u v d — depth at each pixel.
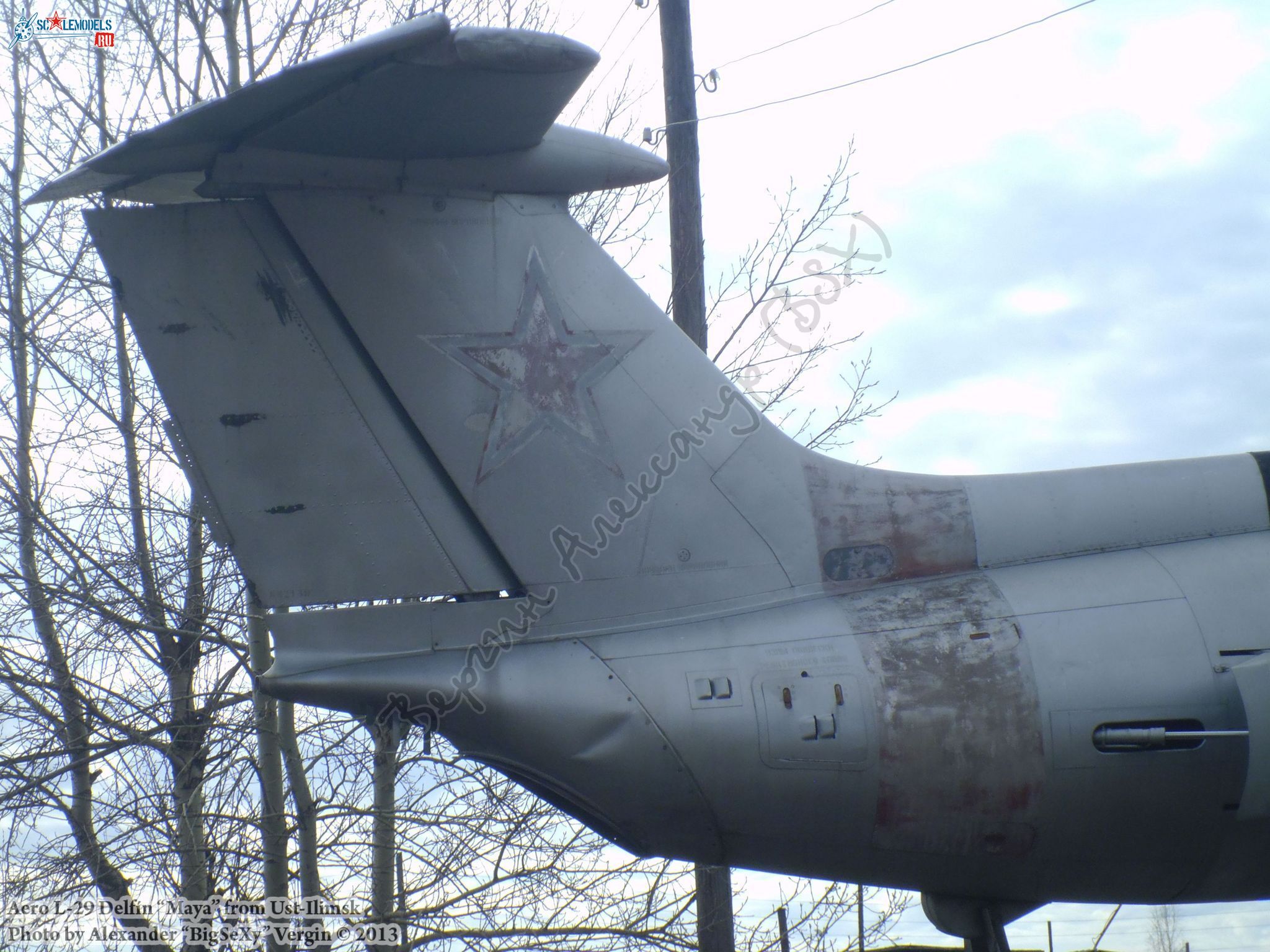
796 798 4.29
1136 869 4.57
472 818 6.29
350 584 4.30
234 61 7.57
